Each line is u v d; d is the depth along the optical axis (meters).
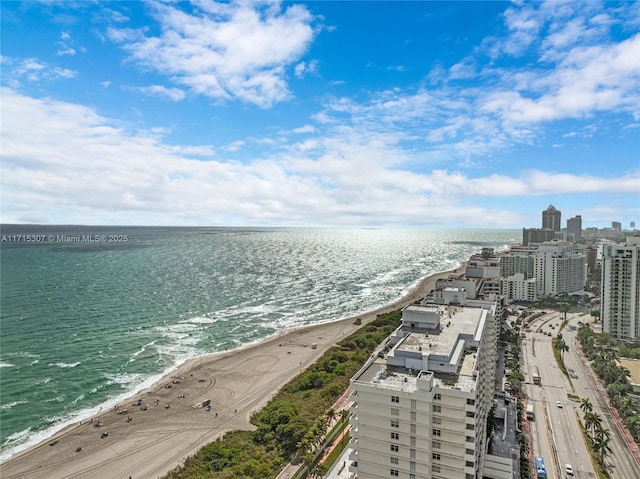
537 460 123.06
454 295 154.25
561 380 187.00
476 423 86.88
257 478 115.69
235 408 163.75
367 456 91.19
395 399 86.81
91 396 173.62
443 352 96.00
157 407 164.12
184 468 123.25
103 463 128.12
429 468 85.38
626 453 130.12
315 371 194.12
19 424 150.62
